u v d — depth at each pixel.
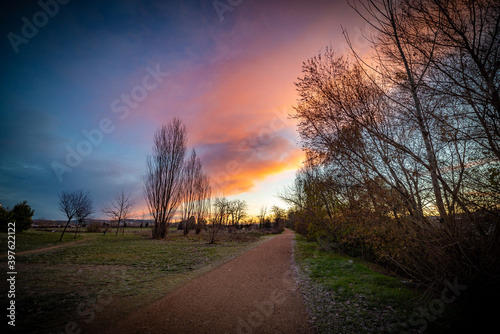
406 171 5.94
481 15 4.46
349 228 8.29
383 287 6.23
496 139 4.38
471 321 3.91
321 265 10.15
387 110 6.48
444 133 5.10
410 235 5.48
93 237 26.64
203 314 4.94
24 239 19.84
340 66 6.91
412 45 5.53
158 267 9.98
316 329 4.22
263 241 25.97
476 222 4.40
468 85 4.83
